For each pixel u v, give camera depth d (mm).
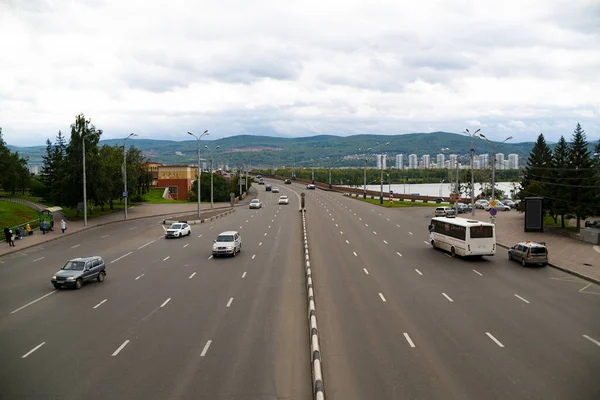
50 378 14750
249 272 31125
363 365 15734
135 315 21516
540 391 13820
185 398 13430
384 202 90688
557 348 17250
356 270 31562
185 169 115312
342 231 51938
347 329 19406
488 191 100750
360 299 24156
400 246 42156
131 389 13969
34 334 18969
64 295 25391
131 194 83000
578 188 50688
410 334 18781
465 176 114875
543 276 29953
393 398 13422
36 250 41000
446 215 66625
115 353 16828
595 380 14555
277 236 48656
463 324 20047
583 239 44375
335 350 17109
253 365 15750
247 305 23109
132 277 29875
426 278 29172
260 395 13648
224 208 82500
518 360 16125
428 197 97000
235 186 109000
